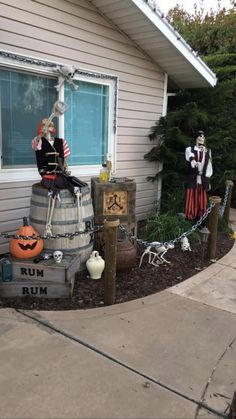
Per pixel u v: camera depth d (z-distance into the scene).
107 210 4.44
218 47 9.68
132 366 2.53
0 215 4.38
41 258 3.53
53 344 2.75
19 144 4.46
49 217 3.69
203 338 2.91
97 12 4.96
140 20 5.01
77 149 5.20
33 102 4.50
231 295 3.71
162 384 2.36
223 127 6.78
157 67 6.20
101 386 2.32
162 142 6.39
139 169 6.34
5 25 3.99
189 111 6.05
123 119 5.79
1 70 4.11
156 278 4.06
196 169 5.43
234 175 6.54
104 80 5.29
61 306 3.35
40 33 4.34
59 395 2.22
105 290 3.38
